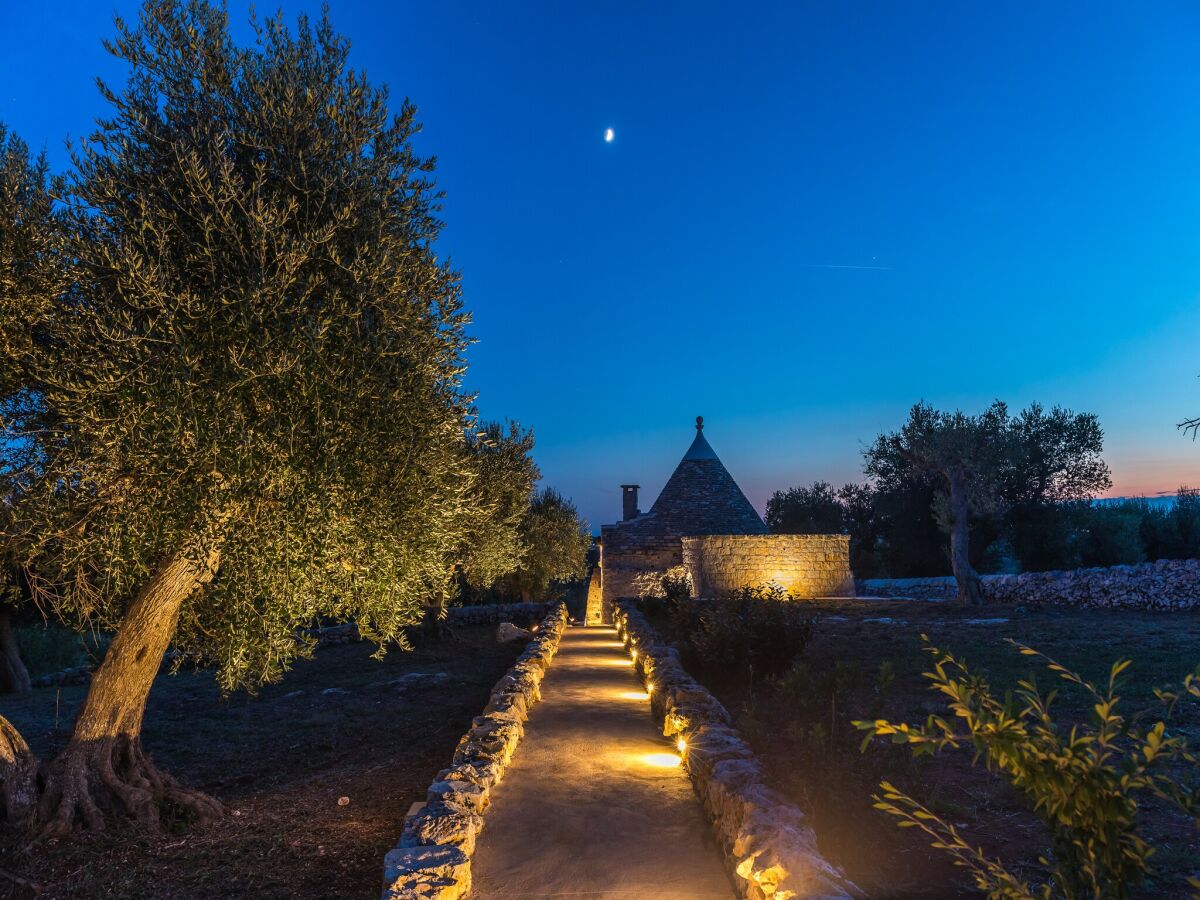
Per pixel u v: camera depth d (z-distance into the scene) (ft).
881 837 15.29
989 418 82.02
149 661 21.91
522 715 29.78
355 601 21.07
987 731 7.67
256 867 17.98
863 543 134.00
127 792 20.93
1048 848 15.48
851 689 23.20
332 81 23.38
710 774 18.54
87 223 19.58
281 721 38.47
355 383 19.51
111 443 16.78
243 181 21.21
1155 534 99.30
